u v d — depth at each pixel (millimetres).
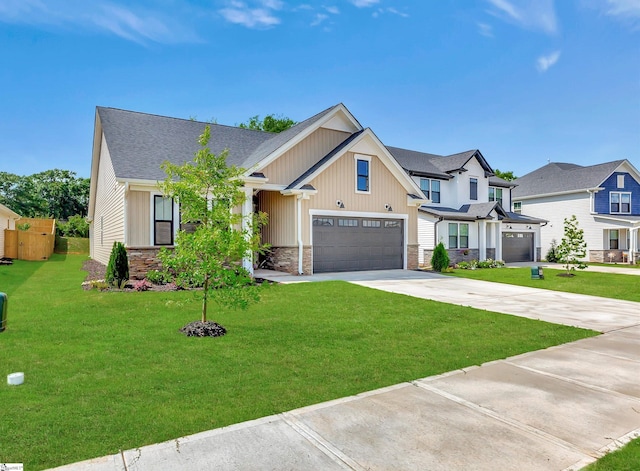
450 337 6945
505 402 4219
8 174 44469
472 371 5215
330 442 3297
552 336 7203
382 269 18359
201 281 6750
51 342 6047
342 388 4508
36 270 17906
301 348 6016
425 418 3787
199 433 3395
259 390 4391
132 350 5730
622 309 10250
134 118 17250
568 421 3789
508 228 27578
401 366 5328
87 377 4645
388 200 18422
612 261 28672
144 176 13508
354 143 16922
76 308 8461
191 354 5605
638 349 6426
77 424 3490
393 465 2961
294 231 15945
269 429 3500
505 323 8164
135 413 3738
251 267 14641
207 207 7055
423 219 23812
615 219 27656
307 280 13727
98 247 22438
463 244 24484
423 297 11141
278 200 17016
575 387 4699
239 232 6930
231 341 6309
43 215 47094
